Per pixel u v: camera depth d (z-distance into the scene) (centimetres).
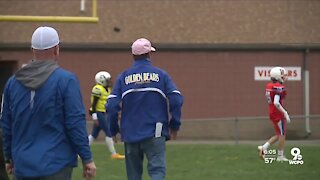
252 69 8012
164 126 2730
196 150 5422
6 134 1903
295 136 6912
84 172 1858
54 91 1800
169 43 7950
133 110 2722
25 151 1784
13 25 7762
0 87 7862
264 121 7488
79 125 1795
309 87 8062
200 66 7975
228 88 7975
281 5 8275
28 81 1814
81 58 7819
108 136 4791
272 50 8038
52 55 1869
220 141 7169
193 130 7538
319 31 8144
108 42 7875
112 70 7869
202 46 7962
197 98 7950
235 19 8131
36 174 1755
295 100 8038
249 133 7494
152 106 2712
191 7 8131
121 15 8000
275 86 4631
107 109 2784
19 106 1817
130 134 2719
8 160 1955
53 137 1797
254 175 3838
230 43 8012
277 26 8150
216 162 4525
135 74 2734
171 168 4172
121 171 4041
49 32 1858
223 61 7994
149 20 8044
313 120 6912
